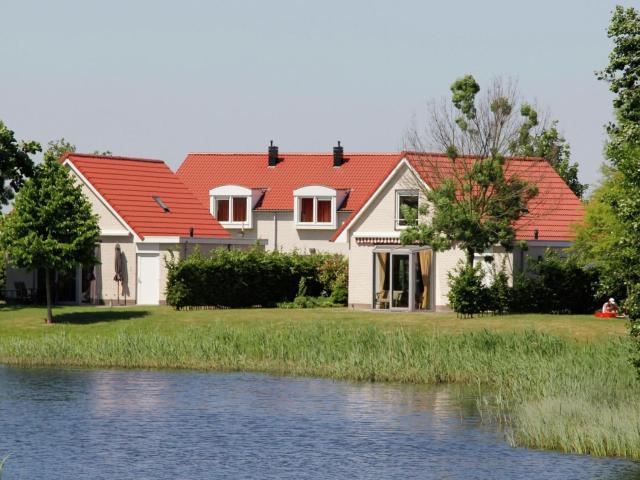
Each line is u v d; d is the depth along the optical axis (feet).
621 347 201.36
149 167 344.90
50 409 179.73
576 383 174.60
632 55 161.89
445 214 260.62
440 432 161.07
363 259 290.97
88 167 325.62
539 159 313.73
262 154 430.61
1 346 237.04
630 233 149.48
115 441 156.66
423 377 205.36
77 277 314.55
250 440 156.97
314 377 212.43
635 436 145.07
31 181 263.70
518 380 193.16
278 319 260.21
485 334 219.82
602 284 155.22
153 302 310.65
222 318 262.67
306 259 314.14
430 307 282.77
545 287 265.13
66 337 240.32
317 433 161.07
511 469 138.72
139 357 227.20
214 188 409.08
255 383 204.64
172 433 161.79
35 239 260.42
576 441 147.54
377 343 224.53
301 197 400.26
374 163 418.10
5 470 140.97
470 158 281.95
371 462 143.95
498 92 281.95
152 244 311.27
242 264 292.20
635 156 154.51
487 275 283.18
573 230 290.56
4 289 317.42
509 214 268.82
